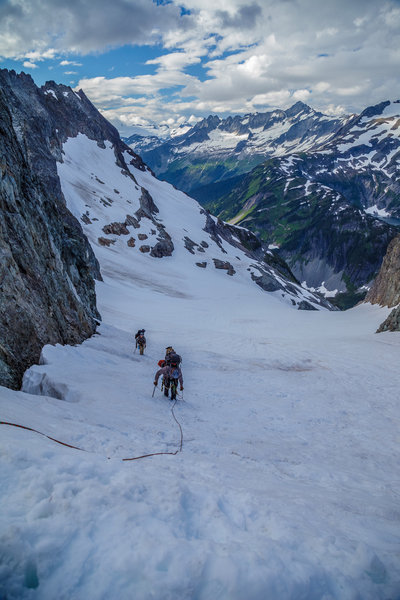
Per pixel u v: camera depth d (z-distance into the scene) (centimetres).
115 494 380
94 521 329
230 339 3231
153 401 1234
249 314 6269
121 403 1095
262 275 11625
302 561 315
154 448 710
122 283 7581
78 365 1470
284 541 347
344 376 1983
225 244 14275
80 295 2661
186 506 402
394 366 2202
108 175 13538
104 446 632
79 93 16200
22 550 281
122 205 11900
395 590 302
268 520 396
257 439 1003
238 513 411
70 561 285
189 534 346
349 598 285
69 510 337
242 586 275
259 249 16912
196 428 1005
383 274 7944
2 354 1180
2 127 1964
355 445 1052
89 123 15112
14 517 316
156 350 2473
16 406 704
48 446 484
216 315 5847
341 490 662
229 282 10300
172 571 283
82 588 266
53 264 2036
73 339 1869
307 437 1097
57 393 1131
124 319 4303
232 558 298
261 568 289
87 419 815
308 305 11312
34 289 1627
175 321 5003
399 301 6191
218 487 490
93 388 1191
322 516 460
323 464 848
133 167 16625
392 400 1573
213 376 1873
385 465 899
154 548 302
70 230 3059
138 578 277
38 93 12150
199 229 14062
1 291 1316
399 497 664
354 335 4375
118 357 1952
